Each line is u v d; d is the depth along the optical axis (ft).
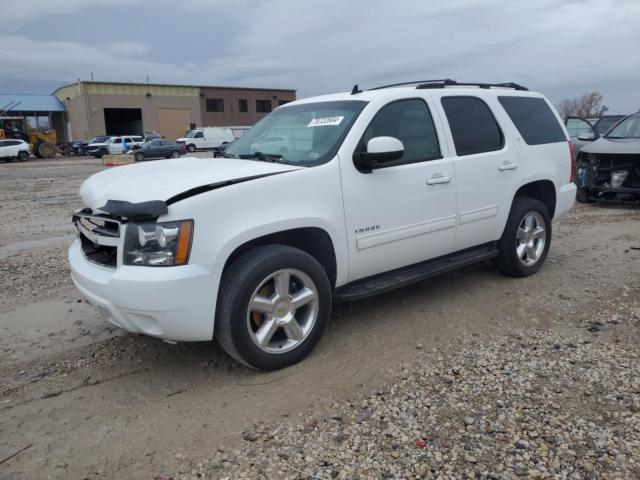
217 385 11.82
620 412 10.16
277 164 13.01
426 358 12.80
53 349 13.92
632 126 34.53
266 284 12.01
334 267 13.21
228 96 219.20
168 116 208.85
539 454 9.05
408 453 9.21
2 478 8.89
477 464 8.87
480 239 16.71
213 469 9.01
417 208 14.52
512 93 18.34
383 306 16.35
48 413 10.84
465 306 16.14
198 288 10.80
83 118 198.49
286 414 10.59
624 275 18.74
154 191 11.14
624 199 34.04
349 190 13.08
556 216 19.51
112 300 10.95
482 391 11.09
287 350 12.32
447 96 16.01
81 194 13.43
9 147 123.24
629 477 8.44
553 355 12.64
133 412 10.82
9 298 18.04
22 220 34.58
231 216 11.19
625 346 13.00
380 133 14.02
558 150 19.15
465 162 15.71
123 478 8.87
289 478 8.71
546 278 18.61
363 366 12.50
